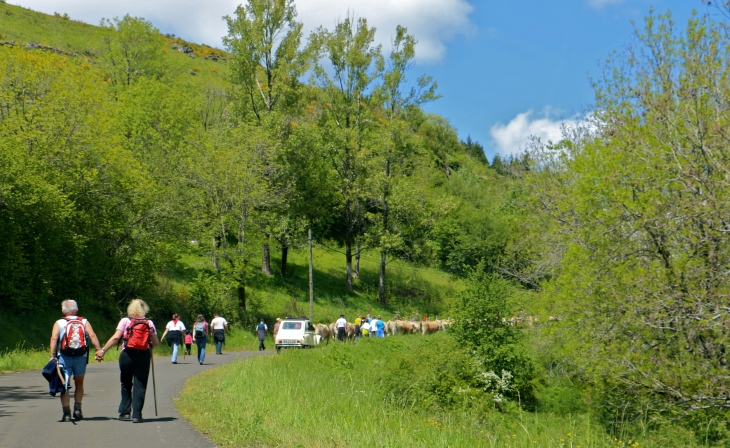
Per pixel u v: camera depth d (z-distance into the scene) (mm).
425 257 59438
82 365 9242
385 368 19375
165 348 30375
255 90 49000
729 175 13727
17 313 26984
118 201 32812
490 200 72312
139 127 43094
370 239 54375
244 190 40250
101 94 32375
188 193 39094
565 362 20000
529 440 13047
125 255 34469
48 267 28469
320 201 53531
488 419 16938
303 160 49125
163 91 46938
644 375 14727
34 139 28891
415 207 54469
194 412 10062
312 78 50594
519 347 22297
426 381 18359
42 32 87688
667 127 15180
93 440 7707
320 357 23469
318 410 10688
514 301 23609
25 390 13484
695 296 13773
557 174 24750
